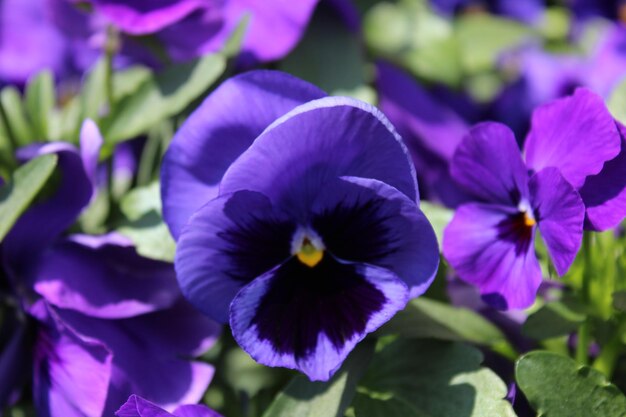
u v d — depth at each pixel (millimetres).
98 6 460
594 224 404
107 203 469
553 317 422
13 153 465
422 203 450
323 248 403
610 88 542
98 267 432
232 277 402
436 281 440
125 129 462
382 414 419
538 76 568
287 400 415
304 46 502
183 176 410
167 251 436
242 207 397
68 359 422
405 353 426
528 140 421
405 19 550
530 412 433
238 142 408
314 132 393
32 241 434
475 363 418
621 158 402
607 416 406
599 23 607
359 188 395
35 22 555
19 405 448
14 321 442
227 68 478
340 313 397
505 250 416
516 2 615
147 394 427
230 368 474
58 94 550
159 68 495
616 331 426
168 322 436
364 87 499
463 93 560
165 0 464
